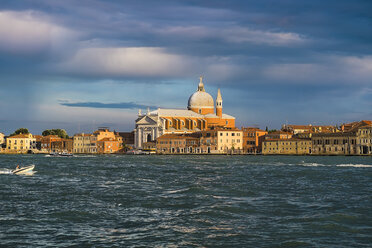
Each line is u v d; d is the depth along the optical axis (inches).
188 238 1988.2
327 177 4571.9
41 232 2073.1
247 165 6914.4
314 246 1868.8
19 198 2974.9
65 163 7573.8
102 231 2097.7
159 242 1929.1
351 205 2711.6
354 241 1934.1
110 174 4968.0
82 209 2576.3
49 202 2815.0
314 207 2650.1
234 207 2640.3
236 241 1943.9
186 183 3932.1
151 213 2482.8
